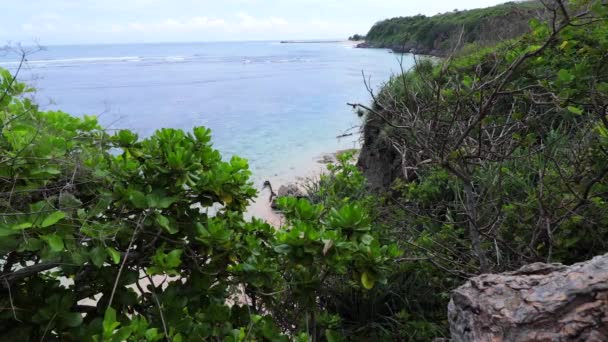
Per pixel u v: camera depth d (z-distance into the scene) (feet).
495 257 9.50
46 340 5.29
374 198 13.37
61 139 5.77
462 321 5.78
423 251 10.37
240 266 6.73
